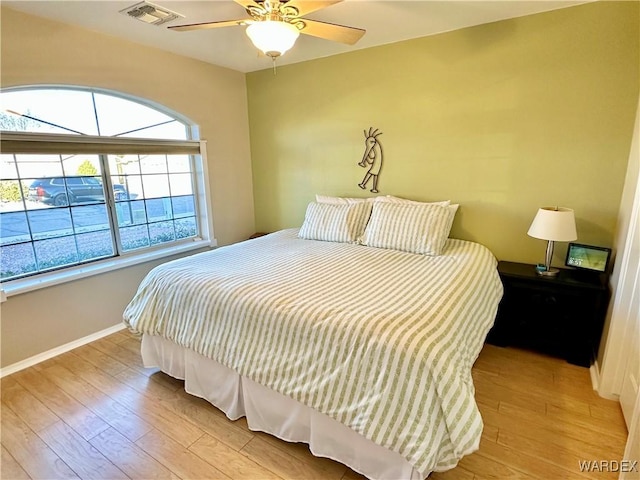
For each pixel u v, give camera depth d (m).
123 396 2.11
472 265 2.27
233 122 3.82
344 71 3.27
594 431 1.77
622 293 1.88
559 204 2.57
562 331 2.36
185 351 2.05
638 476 1.30
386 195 3.29
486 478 1.51
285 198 3.97
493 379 2.20
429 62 2.85
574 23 2.32
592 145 2.40
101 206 2.89
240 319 1.76
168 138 3.28
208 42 2.87
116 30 2.58
